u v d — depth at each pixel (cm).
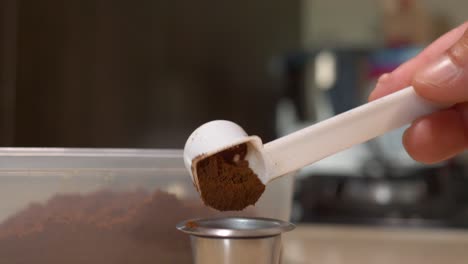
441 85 27
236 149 26
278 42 82
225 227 26
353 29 83
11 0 67
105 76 78
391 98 27
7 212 27
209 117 81
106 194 28
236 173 26
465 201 61
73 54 76
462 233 52
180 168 29
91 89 77
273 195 29
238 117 81
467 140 32
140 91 79
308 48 78
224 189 26
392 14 73
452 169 64
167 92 80
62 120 76
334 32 83
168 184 28
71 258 28
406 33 72
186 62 80
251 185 26
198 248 25
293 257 39
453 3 80
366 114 27
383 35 78
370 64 71
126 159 28
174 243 28
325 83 73
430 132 31
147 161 28
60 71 76
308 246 43
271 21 82
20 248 27
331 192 63
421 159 32
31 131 75
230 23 81
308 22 83
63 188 28
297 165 27
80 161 28
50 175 28
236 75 81
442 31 80
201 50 80
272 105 81
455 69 27
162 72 79
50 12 75
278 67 81
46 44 75
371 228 54
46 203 28
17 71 73
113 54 78
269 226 26
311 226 55
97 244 28
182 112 80
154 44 79
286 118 75
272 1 81
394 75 32
